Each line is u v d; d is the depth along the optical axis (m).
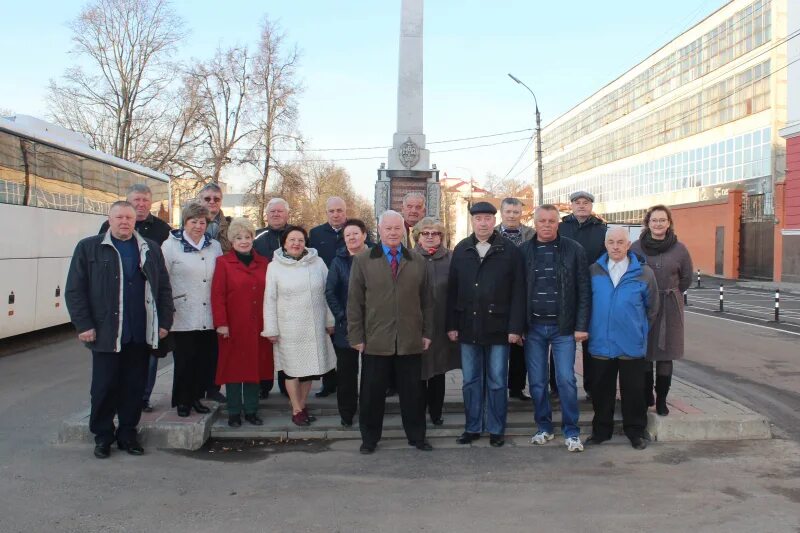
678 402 6.56
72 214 12.32
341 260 6.12
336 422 6.21
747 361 10.05
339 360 6.07
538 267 5.71
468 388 5.76
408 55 12.19
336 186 65.50
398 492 4.65
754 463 5.25
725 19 36.56
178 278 5.93
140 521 4.14
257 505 4.41
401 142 12.05
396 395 6.82
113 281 5.22
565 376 5.65
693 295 23.72
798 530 3.95
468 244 5.72
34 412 6.89
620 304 5.57
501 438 5.75
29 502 4.44
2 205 9.96
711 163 38.34
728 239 33.72
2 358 10.31
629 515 4.20
